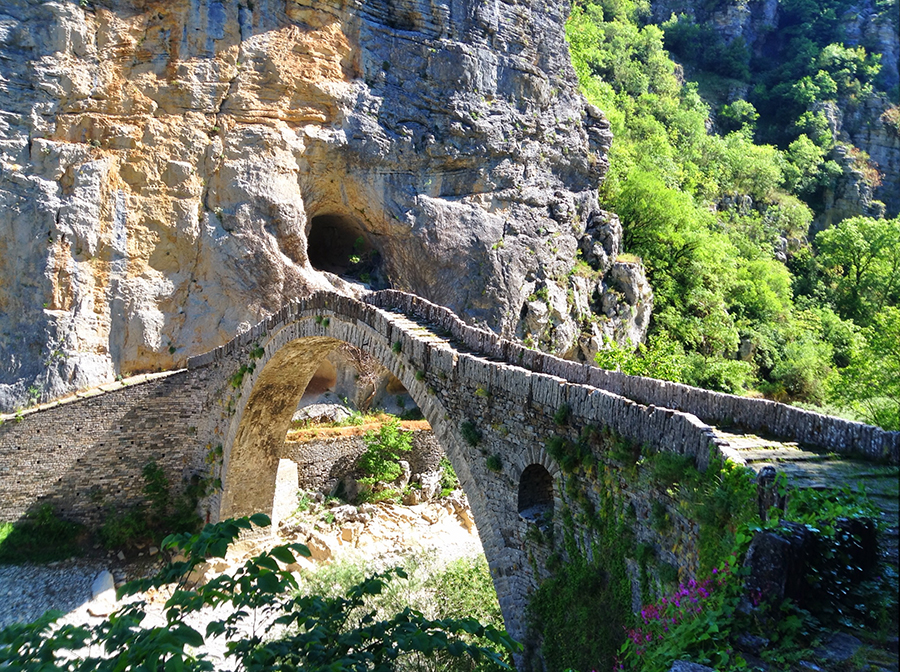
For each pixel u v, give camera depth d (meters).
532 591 12.09
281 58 29.97
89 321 26.55
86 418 23.50
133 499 24.12
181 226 28.22
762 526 6.49
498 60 34.44
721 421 9.76
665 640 6.36
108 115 27.25
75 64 26.59
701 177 62.19
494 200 34.84
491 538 12.96
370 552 23.72
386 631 5.23
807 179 71.38
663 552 9.30
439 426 14.01
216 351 23.55
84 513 23.52
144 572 22.58
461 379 13.47
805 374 38.38
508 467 12.52
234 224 29.00
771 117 81.75
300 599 5.68
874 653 4.98
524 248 35.03
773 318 47.50
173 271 28.45
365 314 16.23
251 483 23.47
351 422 29.86
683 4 88.31
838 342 46.84
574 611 10.98
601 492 10.62
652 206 43.88
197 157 28.61
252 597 5.04
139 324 27.38
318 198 31.89
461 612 16.12
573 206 37.53
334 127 31.03
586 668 10.58
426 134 32.81
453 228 33.25
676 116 68.19
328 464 27.62
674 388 10.48
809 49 83.25
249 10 29.47
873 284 56.44
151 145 27.80
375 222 32.75
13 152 25.88
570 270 37.09
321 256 36.22
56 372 25.69
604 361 28.02
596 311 37.78
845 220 61.91
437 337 15.08
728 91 81.88
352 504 27.88
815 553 5.91
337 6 31.12
